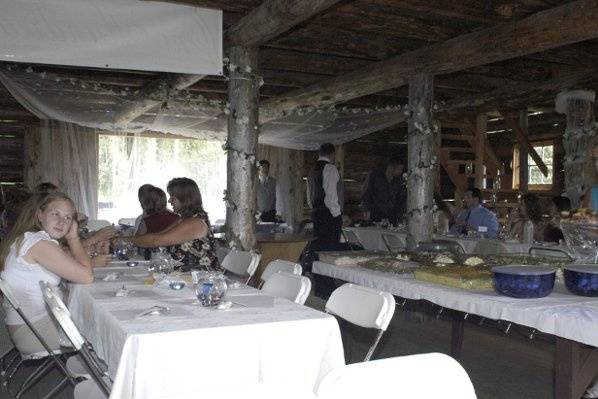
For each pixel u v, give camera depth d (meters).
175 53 4.64
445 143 11.09
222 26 4.82
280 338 2.12
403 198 8.44
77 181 9.75
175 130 9.23
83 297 2.74
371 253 4.05
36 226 3.05
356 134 9.59
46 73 6.99
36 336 2.71
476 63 5.12
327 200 6.41
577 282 2.70
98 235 4.05
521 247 5.54
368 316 2.44
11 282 2.91
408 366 1.32
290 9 4.09
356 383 1.26
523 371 3.92
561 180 10.25
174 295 2.67
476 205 7.39
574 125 6.83
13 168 9.53
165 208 4.44
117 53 4.50
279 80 7.50
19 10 4.25
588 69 6.67
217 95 8.79
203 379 2.01
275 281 3.04
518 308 2.51
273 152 11.18
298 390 1.21
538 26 4.43
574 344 2.47
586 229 3.13
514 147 11.10
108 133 10.07
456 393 1.35
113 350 2.14
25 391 3.28
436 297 2.94
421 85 5.70
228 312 2.32
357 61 7.09
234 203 5.04
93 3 4.43
